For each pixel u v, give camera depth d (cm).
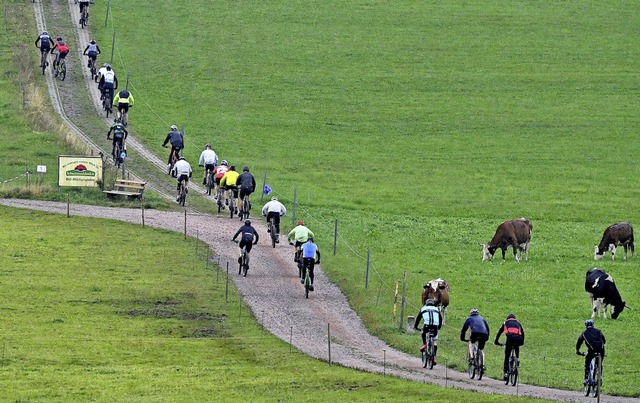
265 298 4806
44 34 9362
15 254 5294
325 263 5497
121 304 4597
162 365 3775
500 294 5088
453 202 7206
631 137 9031
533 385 3647
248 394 3384
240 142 8488
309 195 7150
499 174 8012
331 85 10025
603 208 7169
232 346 4056
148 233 5806
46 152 7344
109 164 7206
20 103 8444
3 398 3312
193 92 9625
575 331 4519
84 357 3828
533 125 9269
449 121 9319
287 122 9106
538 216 6931
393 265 5572
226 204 6494
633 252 5962
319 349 4075
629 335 4456
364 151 8506
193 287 4897
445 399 3297
